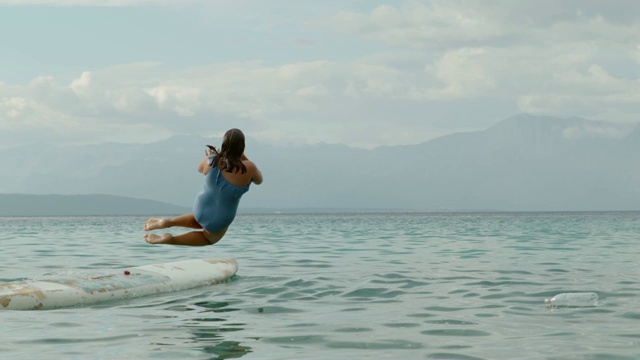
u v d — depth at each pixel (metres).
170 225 7.40
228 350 6.13
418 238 27.56
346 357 5.83
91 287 9.52
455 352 6.02
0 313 8.32
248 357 5.85
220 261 12.72
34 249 20.61
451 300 9.37
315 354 5.95
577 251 18.97
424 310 8.47
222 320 7.79
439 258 16.58
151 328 7.28
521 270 13.40
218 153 7.21
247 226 48.88
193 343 6.45
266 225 52.09
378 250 19.73
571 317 7.89
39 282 9.52
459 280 11.70
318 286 10.91
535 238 27.02
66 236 31.30
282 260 16.08
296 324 7.49
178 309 8.64
